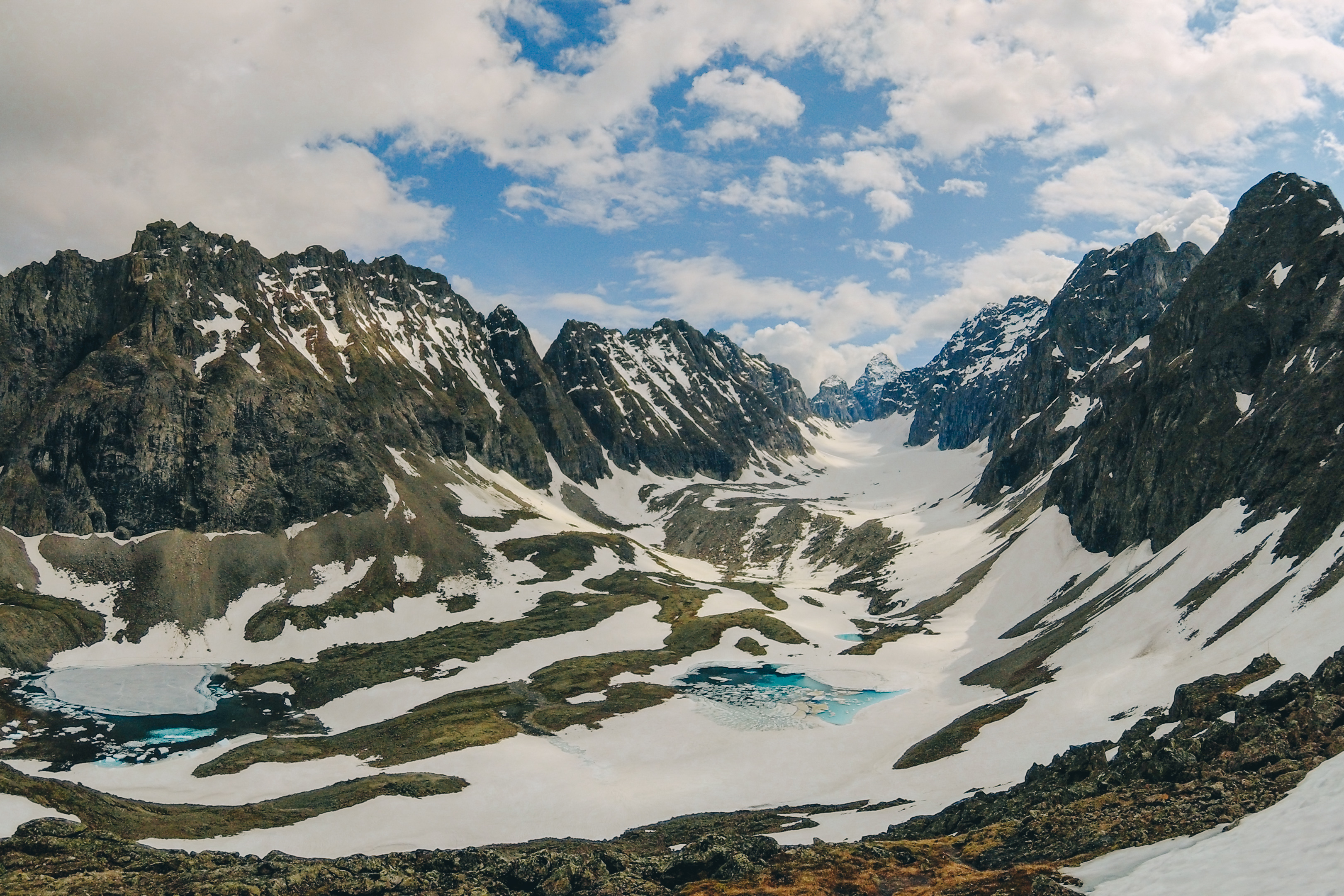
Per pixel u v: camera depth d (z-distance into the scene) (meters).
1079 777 56.78
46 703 126.81
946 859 47.03
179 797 91.56
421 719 121.38
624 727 115.94
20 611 147.62
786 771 95.19
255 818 81.06
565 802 86.62
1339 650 53.38
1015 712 89.88
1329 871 27.88
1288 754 42.97
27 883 48.16
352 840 74.69
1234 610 82.94
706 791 89.44
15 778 69.75
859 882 44.56
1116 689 82.88
